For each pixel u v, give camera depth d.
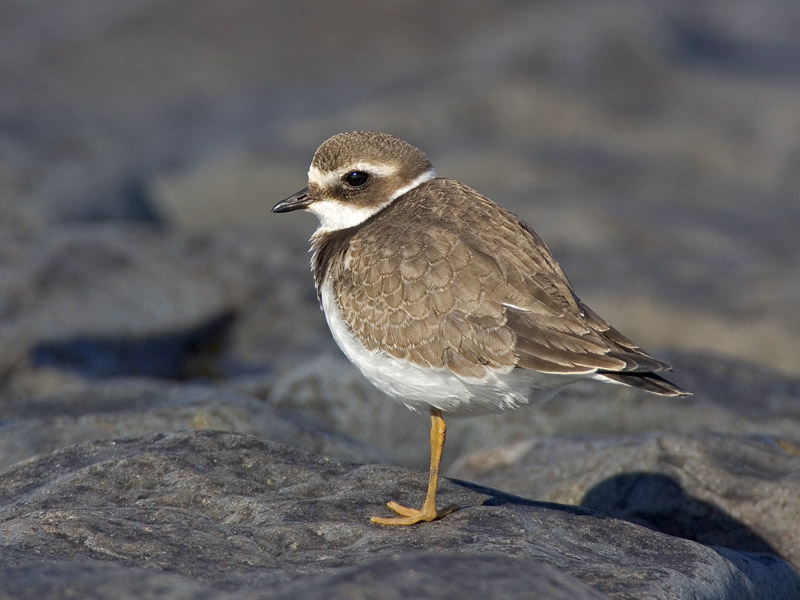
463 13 41.84
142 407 11.11
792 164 30.22
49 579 5.56
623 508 9.66
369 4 41.94
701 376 13.59
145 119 34.78
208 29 40.62
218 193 26.70
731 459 9.86
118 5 42.47
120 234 17.61
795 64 38.88
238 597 5.21
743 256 21.66
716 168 30.20
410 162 9.39
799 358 16.47
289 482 8.35
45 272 16.02
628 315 17.20
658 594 6.40
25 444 9.95
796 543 9.13
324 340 16.98
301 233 20.34
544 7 42.22
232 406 10.68
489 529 7.44
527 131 31.42
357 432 12.88
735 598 7.07
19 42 40.09
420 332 7.93
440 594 5.14
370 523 7.51
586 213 22.91
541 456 10.83
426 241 8.14
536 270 8.02
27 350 14.66
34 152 23.11
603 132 31.28
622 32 36.25
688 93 34.03
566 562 6.88
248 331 17.30
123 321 15.95
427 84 35.09
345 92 36.38
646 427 12.30
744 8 44.22
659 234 22.56
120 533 6.94
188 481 8.14
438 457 8.11
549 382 7.81
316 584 5.27
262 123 34.16
